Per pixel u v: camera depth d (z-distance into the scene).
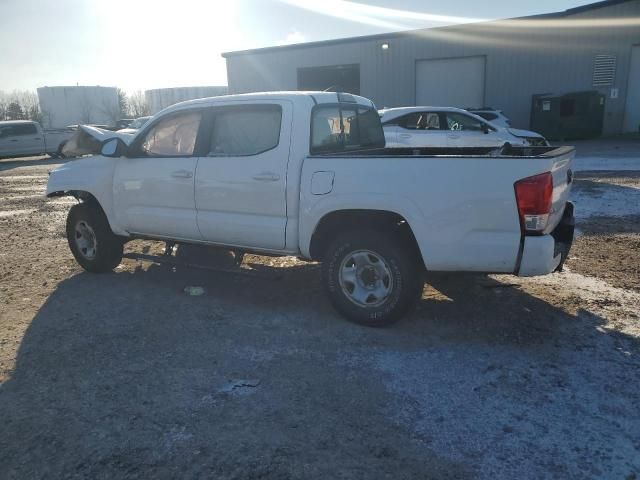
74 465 2.78
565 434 2.97
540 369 3.70
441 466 2.73
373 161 4.18
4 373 3.78
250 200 4.78
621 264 6.03
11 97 68.19
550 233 4.14
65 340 4.31
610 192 10.50
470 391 3.44
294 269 6.19
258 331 4.44
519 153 5.30
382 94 28.41
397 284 4.27
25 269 6.50
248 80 31.28
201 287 5.56
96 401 3.39
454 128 12.35
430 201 4.00
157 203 5.43
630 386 3.45
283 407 3.29
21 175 19.12
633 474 2.64
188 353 4.05
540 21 25.09
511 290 5.25
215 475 2.68
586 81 25.08
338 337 4.29
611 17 24.22
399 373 3.69
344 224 4.55
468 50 26.38
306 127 4.57
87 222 6.01
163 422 3.15
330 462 2.77
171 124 5.37
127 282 5.84
